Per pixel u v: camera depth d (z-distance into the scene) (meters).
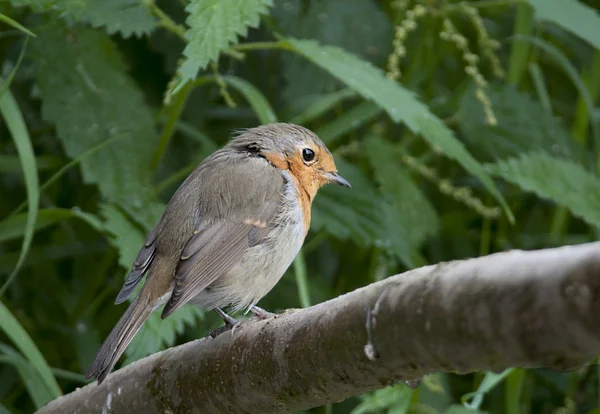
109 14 9.25
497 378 8.58
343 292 11.81
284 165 9.04
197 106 11.59
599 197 10.25
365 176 10.88
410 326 5.02
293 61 11.12
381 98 9.08
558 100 13.97
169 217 8.23
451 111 12.10
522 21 11.88
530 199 13.05
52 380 8.01
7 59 11.27
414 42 11.93
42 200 11.34
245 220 8.31
